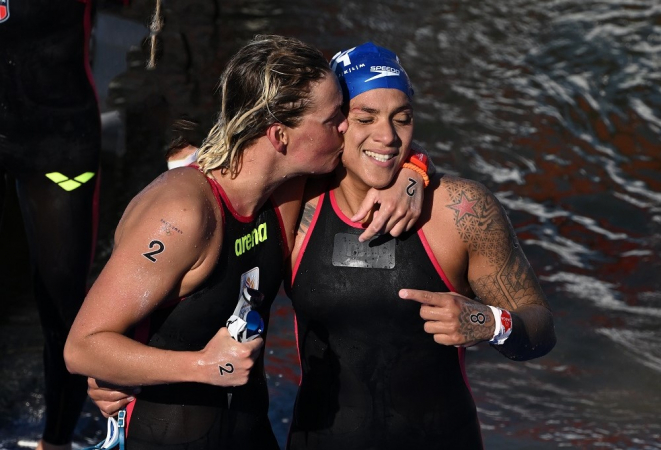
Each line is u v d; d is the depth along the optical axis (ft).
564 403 58.34
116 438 35.04
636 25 132.26
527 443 53.78
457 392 36.91
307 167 33.19
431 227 35.50
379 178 33.71
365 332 35.96
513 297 35.91
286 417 55.93
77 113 50.03
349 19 133.69
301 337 37.37
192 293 32.76
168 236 30.89
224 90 33.09
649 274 75.25
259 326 30.42
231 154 32.22
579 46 125.80
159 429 34.30
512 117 106.32
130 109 92.38
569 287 73.10
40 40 48.60
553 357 63.62
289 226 35.78
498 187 91.20
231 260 32.96
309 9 136.05
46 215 49.11
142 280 30.96
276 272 35.50
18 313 66.69
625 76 116.78
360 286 35.58
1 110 48.75
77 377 48.91
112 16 88.33
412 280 35.42
